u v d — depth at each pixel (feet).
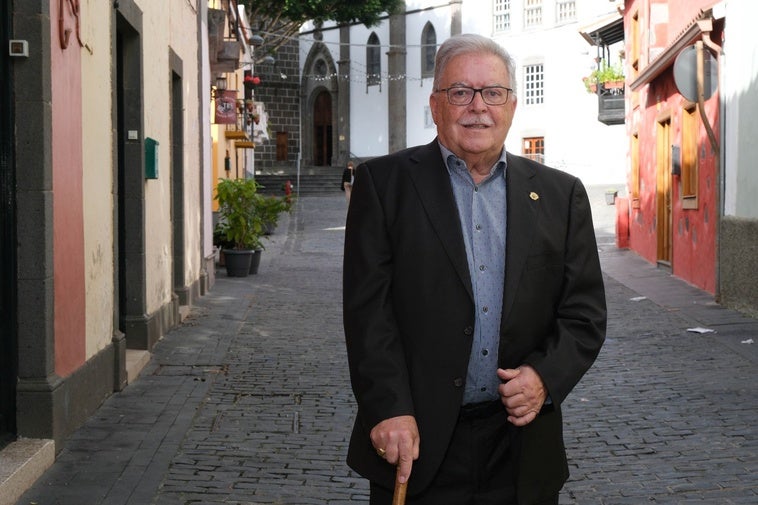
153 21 34.12
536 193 9.78
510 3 147.84
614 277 54.08
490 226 9.68
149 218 32.73
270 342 34.24
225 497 17.24
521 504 9.42
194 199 46.32
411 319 9.45
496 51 9.59
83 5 22.34
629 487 18.03
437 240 9.46
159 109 35.24
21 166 18.72
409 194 9.61
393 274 9.60
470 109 9.48
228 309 42.75
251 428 22.25
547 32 142.31
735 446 20.56
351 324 9.52
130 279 30.99
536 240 9.59
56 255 19.80
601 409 24.09
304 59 187.62
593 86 83.05
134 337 30.94
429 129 165.07
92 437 20.80
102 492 17.24
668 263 56.29
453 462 9.57
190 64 45.57
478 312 9.50
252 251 57.62
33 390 18.88
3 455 17.78
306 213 116.16
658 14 59.47
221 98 62.80
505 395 9.14
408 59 168.55
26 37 18.60
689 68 42.01
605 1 133.49
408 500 9.53
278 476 18.61
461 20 156.97
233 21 75.25
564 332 9.51
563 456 9.75
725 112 41.37
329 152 187.32
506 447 9.70
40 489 17.33
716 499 17.24
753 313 37.73
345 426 22.63
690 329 35.14
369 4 149.69
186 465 19.12
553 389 9.16
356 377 9.36
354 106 179.63
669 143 57.06
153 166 32.09
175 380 27.35
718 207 41.93
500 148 9.79
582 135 138.72
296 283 54.24
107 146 25.04
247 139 90.94
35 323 18.89
